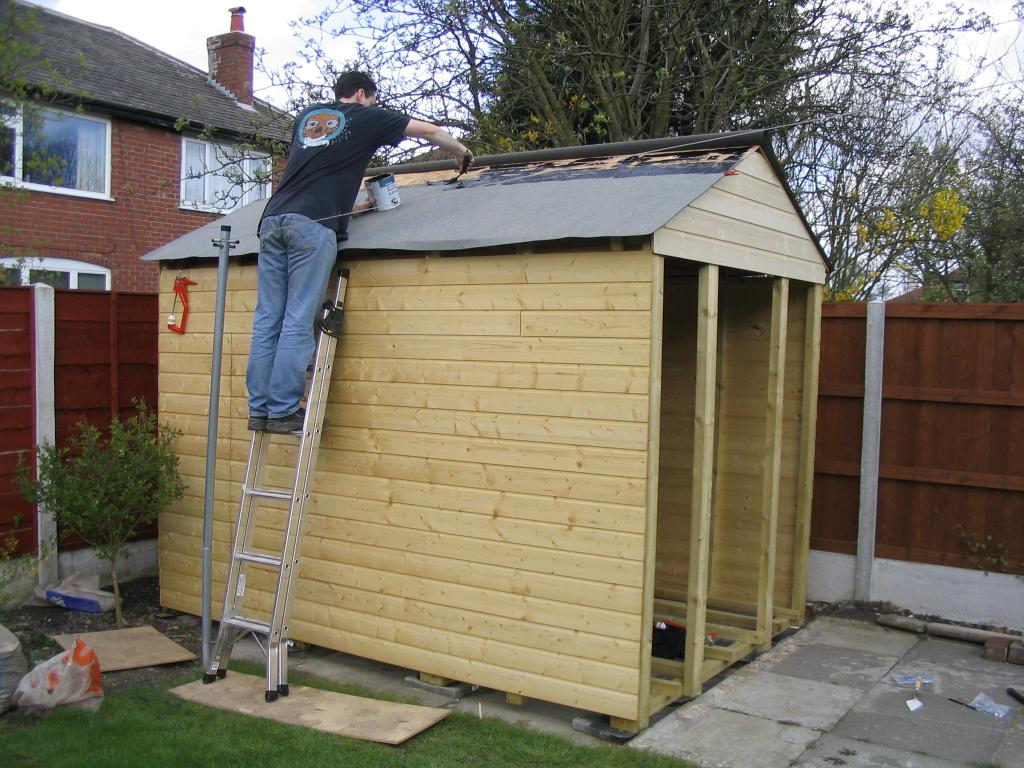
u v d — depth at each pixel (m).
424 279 4.79
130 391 6.89
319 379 4.83
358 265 5.05
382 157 10.55
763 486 5.66
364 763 3.84
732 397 6.09
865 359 6.26
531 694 4.45
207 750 3.92
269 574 5.51
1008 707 4.59
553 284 4.35
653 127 10.49
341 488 5.12
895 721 4.42
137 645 5.42
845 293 10.57
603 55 9.72
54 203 13.37
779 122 10.70
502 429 4.52
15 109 9.79
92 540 5.89
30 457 6.25
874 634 5.86
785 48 10.49
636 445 4.13
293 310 4.84
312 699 4.59
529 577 4.45
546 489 4.38
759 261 5.11
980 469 5.92
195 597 5.97
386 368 4.93
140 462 5.70
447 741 4.13
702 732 4.27
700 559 4.56
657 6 9.95
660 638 5.37
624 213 4.21
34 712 4.32
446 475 4.72
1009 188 13.27
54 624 5.92
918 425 6.11
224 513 5.76
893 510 6.21
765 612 5.48
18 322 6.20
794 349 6.14
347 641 5.12
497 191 5.14
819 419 6.44
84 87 13.81
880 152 10.91
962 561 5.98
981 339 5.89
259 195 15.40
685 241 4.32
